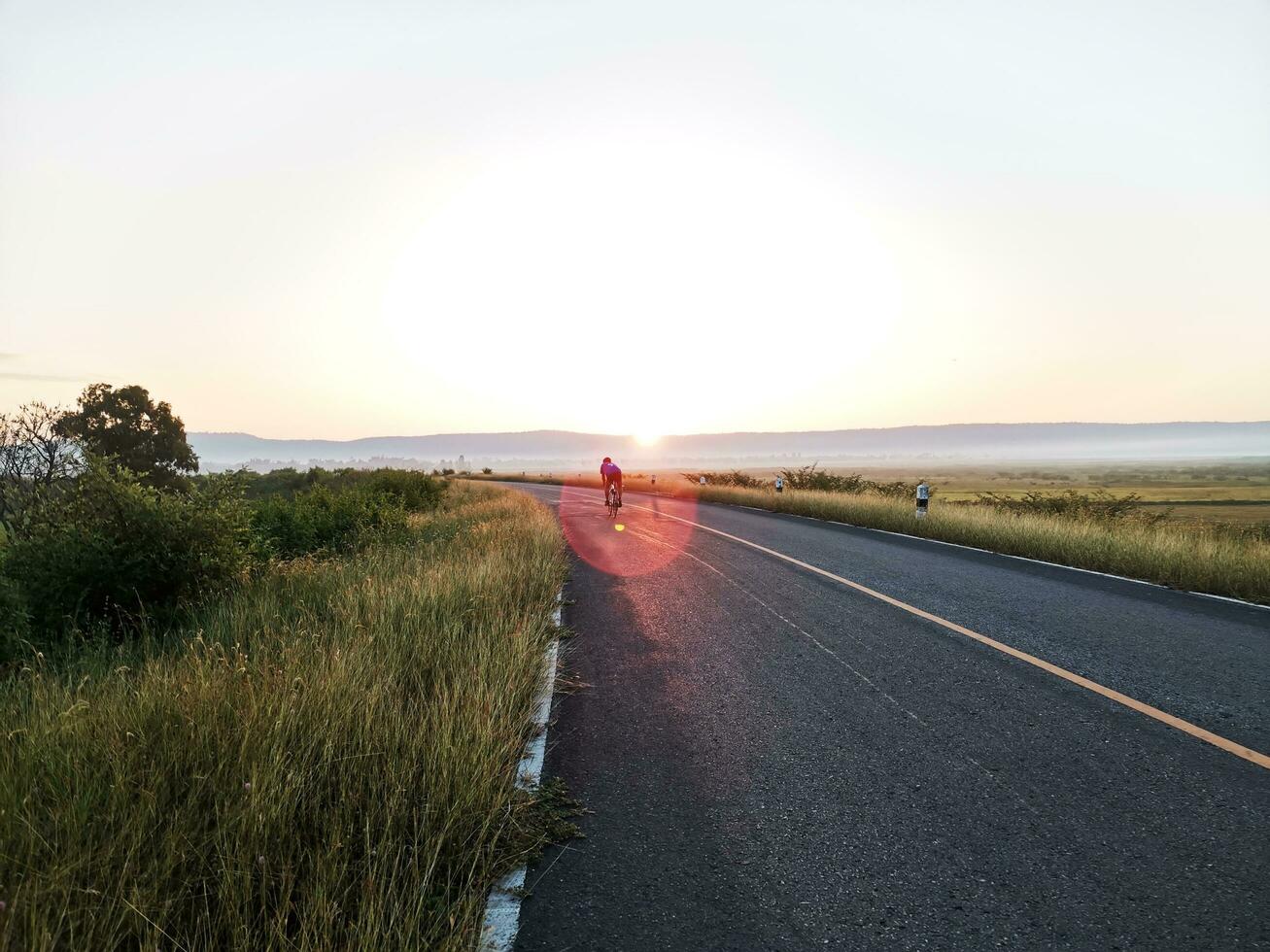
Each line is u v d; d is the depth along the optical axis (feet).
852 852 9.92
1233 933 7.98
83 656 16.67
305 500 51.67
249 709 11.41
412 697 14.30
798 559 38.88
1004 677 17.52
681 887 9.16
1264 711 14.89
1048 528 41.65
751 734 14.33
